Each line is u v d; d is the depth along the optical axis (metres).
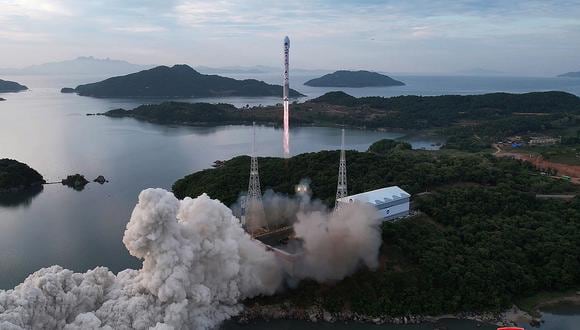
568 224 136.25
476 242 125.12
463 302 107.31
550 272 117.81
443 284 110.00
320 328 100.50
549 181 170.88
